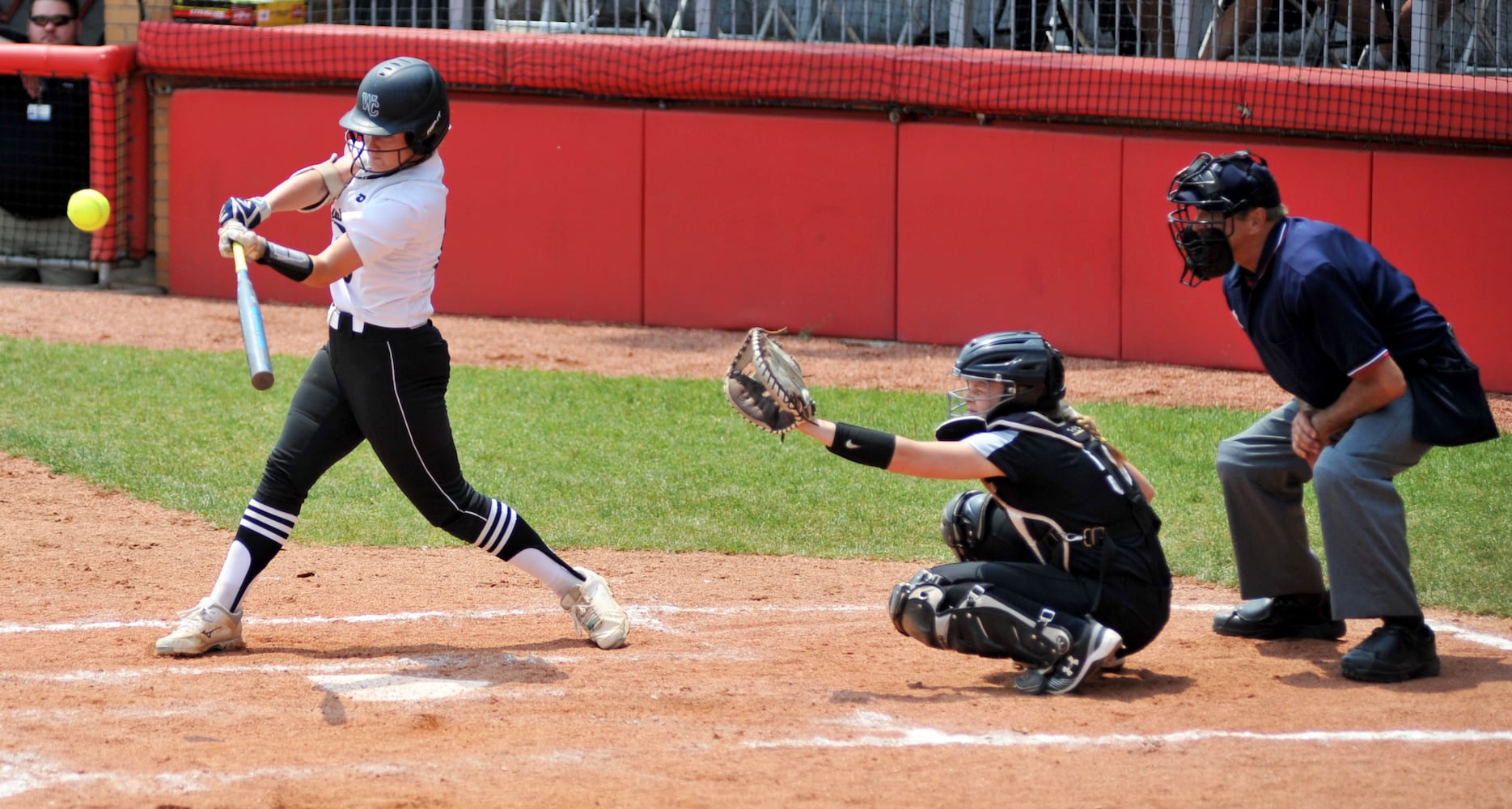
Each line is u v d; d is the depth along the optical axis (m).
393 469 17.39
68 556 23.00
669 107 44.66
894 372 39.38
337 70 45.91
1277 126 39.16
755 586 22.36
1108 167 40.72
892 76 42.19
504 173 45.84
